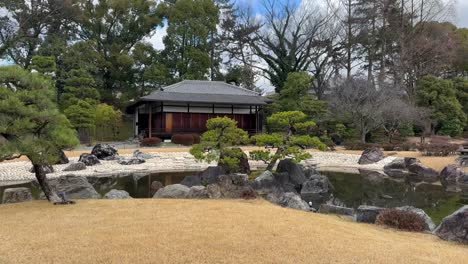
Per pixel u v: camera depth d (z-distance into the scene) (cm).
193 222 684
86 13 4231
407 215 788
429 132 3466
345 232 676
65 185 1053
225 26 4753
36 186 1470
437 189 1534
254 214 764
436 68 3903
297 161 1485
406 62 3800
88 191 1057
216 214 753
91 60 3950
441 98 3428
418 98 3481
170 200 920
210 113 3597
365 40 4206
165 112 3456
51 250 531
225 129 1448
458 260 551
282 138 1541
